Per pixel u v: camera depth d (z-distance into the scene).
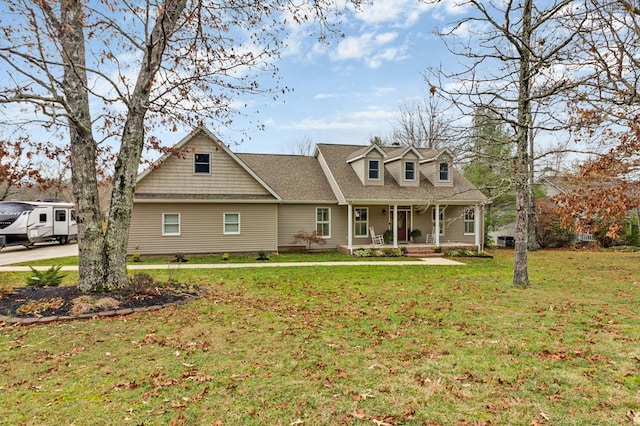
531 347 5.16
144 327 6.08
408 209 21.14
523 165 9.80
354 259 16.61
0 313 6.61
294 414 3.45
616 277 11.79
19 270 12.68
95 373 4.34
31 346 5.20
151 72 7.82
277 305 7.79
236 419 3.37
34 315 6.53
